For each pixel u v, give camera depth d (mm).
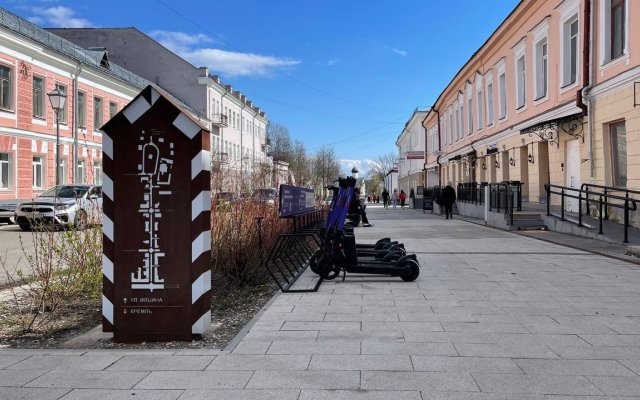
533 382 3758
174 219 4977
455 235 15469
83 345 4984
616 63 13898
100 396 3623
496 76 26297
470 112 32719
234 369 4129
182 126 4949
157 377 3973
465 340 4797
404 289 7250
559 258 10008
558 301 6336
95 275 6949
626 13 13367
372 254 8875
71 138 30156
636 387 3648
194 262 4988
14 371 4145
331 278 8055
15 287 7605
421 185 57188
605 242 12211
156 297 4996
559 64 17859
